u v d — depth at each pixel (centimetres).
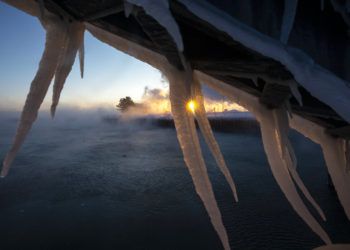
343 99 251
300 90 423
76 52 366
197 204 3519
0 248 2423
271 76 340
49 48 333
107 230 2744
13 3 317
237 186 4097
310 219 524
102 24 393
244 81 507
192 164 383
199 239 2536
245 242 2372
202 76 575
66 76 358
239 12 265
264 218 2866
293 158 564
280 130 532
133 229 2764
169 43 320
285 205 3231
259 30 269
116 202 3669
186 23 313
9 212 3300
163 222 2950
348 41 296
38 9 323
